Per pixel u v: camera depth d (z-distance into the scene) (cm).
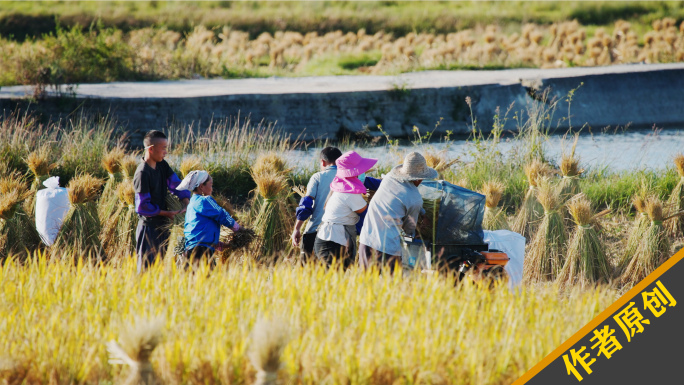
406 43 9438
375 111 5650
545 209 2280
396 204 1756
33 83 5759
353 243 1962
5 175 3238
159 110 5200
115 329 1284
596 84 6312
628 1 13188
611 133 5731
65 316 1357
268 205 2330
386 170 3394
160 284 1512
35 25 11112
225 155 3600
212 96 5300
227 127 5309
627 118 6253
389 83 5809
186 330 1273
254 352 1086
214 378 1160
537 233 2294
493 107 5916
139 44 7662
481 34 11500
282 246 2327
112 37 7450
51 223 2283
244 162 3516
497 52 8612
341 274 1591
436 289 1492
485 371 1203
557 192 2588
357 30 12238
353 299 1412
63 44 6881
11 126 3744
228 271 1716
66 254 2100
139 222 2028
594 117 6128
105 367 1209
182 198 2062
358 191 1923
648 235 2211
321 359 1184
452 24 12412
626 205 3100
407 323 1289
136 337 1099
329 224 1934
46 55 6706
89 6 12181
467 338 1263
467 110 5844
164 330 1250
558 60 8562
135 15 11862
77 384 1188
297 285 1501
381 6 13500
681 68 6762
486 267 1747
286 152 4041
